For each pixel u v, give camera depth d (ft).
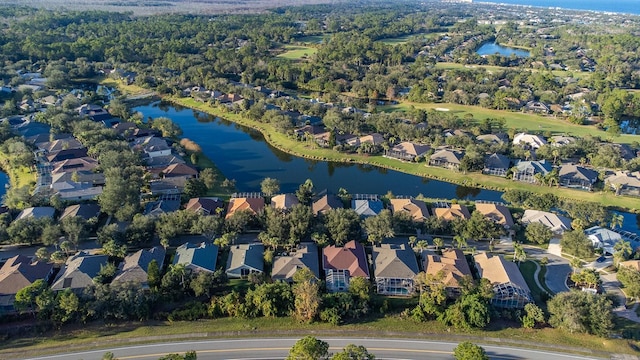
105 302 319.47
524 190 538.88
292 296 334.85
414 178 597.52
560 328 319.47
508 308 345.31
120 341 303.07
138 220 417.08
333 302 331.98
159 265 373.61
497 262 376.48
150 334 309.83
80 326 314.76
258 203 476.54
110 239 390.83
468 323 318.86
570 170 562.25
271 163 634.02
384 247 405.59
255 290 341.41
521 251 389.80
